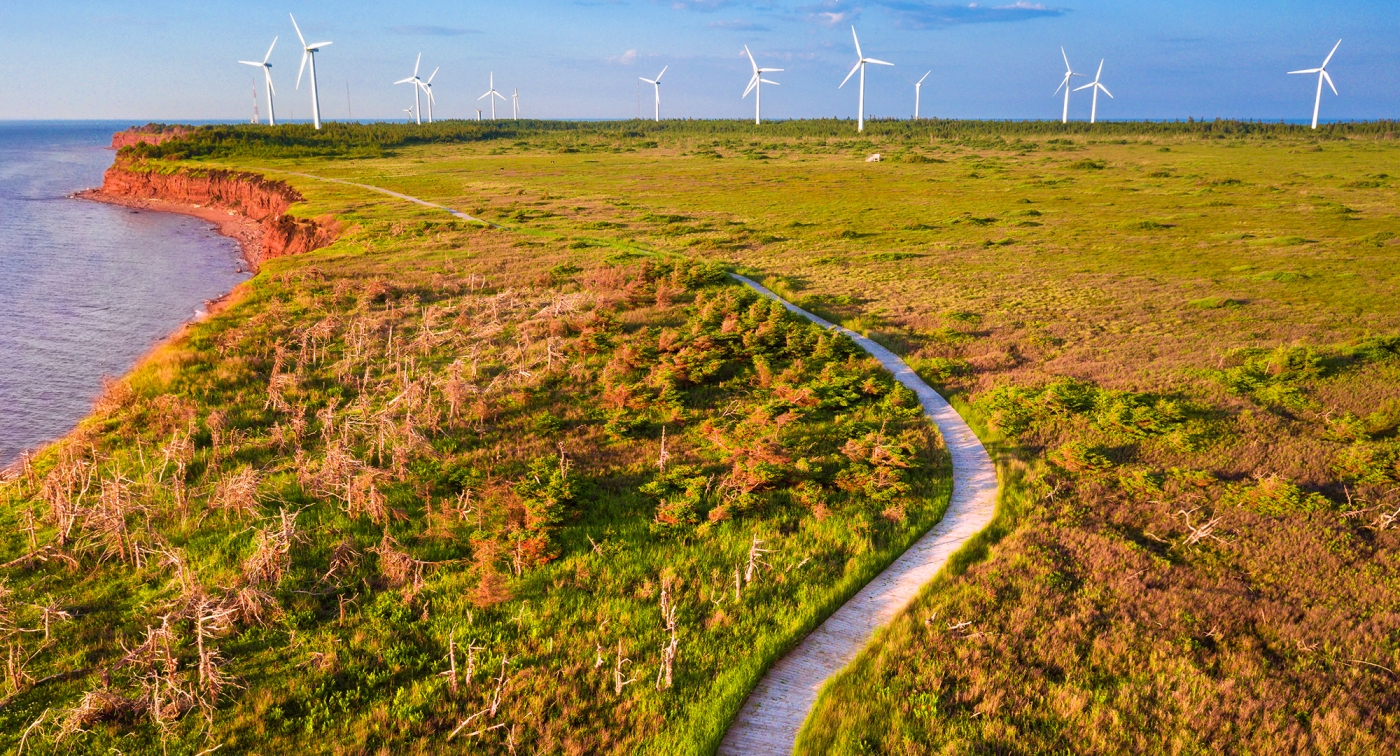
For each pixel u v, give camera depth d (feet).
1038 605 55.21
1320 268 175.63
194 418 92.48
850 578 59.00
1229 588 57.36
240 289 179.01
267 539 61.46
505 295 151.43
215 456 82.64
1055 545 63.41
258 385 107.76
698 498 70.90
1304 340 118.32
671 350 114.62
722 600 56.70
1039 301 151.33
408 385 97.91
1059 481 74.38
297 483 76.79
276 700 47.75
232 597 57.11
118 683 49.65
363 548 65.26
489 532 66.59
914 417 91.76
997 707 45.78
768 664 50.80
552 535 65.77
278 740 44.65
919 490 73.56
